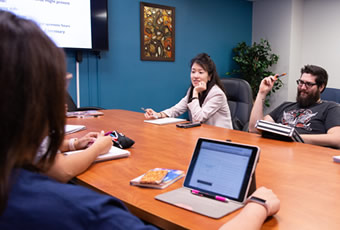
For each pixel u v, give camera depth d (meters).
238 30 5.75
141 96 4.46
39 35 0.45
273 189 1.00
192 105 2.50
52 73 0.45
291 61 5.54
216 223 0.76
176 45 4.79
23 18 0.46
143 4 4.29
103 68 4.01
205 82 2.62
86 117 2.51
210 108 2.49
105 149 1.30
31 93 0.43
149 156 1.37
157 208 0.85
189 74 5.03
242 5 5.77
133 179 1.08
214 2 5.25
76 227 0.43
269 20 5.73
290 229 0.74
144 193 0.96
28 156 0.46
